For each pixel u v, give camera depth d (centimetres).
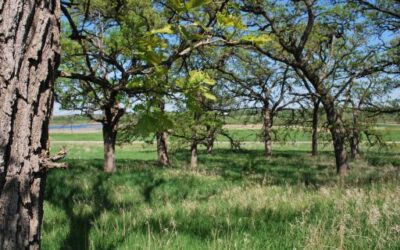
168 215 712
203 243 517
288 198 838
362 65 1819
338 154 1884
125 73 308
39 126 246
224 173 1762
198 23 271
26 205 240
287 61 1798
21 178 238
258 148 6322
